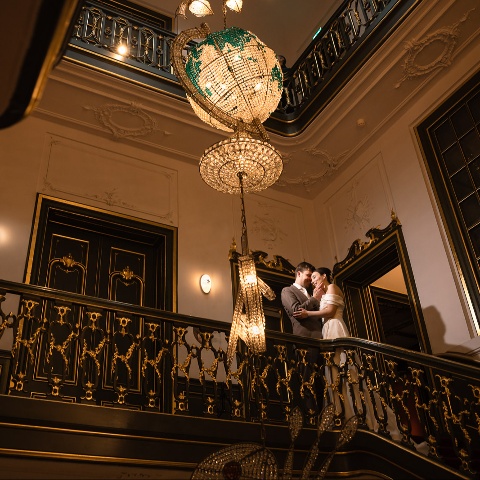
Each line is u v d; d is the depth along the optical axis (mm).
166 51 8227
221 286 7746
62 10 1094
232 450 3711
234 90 4840
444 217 7070
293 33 11172
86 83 7375
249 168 5023
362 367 5422
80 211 7309
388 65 7395
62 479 4199
